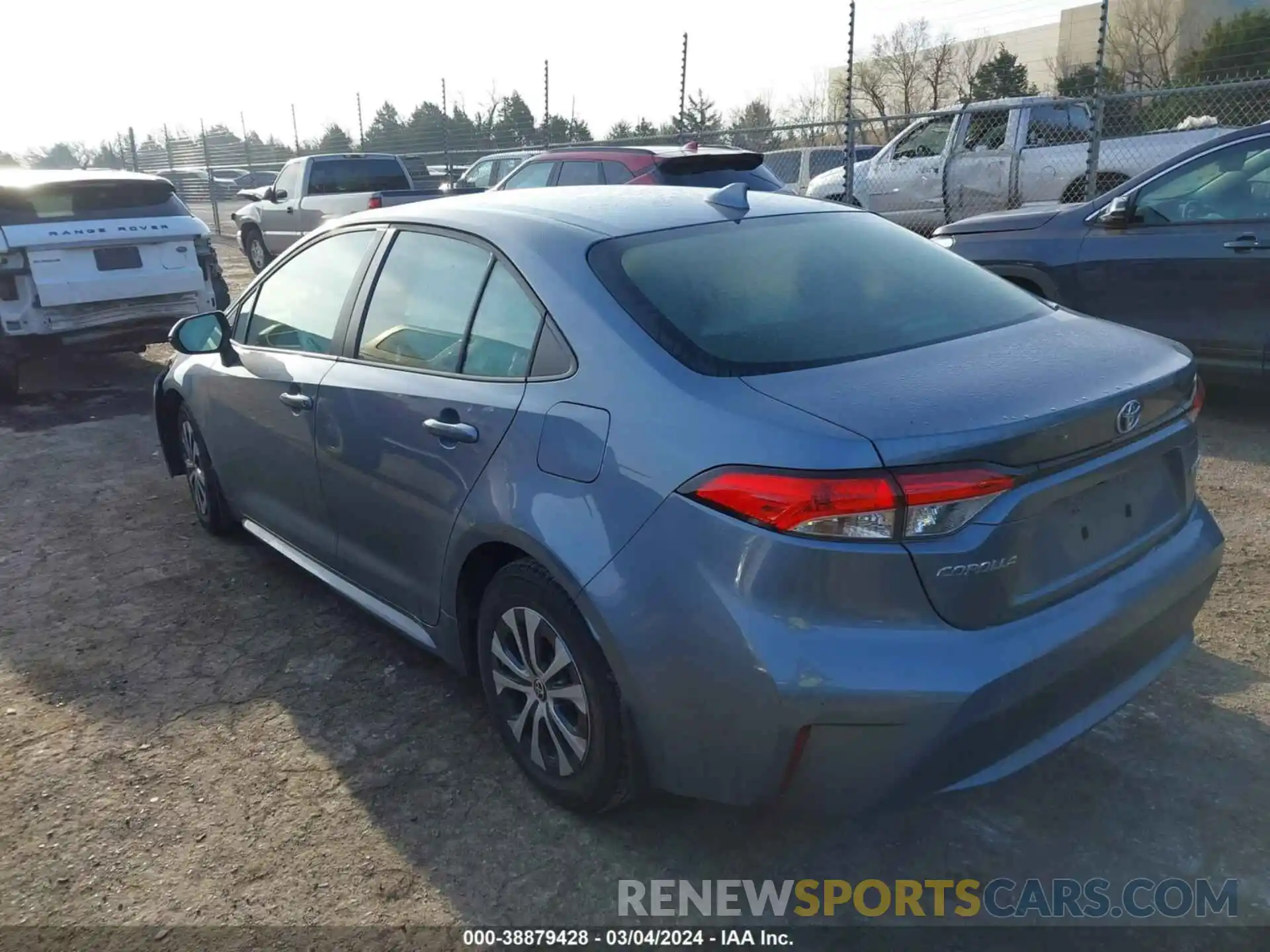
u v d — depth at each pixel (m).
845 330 2.77
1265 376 6.03
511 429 2.81
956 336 2.82
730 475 2.29
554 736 2.82
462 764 3.16
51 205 7.51
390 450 3.27
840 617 2.22
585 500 2.58
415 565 3.30
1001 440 2.22
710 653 2.32
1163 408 2.63
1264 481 5.29
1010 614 2.32
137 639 4.01
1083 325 3.01
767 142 17.50
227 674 3.73
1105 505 2.56
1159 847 2.73
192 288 8.02
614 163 9.58
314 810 2.96
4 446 6.79
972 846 2.77
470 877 2.69
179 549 4.91
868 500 2.16
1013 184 11.99
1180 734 3.18
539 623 2.78
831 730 2.23
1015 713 2.32
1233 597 4.03
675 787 2.56
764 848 2.78
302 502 3.93
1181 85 15.72
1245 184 5.98
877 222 3.54
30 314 7.34
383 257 3.59
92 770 3.16
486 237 3.16
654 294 2.76
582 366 2.70
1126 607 2.54
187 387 4.71
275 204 15.77
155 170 30.08
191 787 3.07
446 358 3.16
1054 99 11.34
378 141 22.70
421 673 3.71
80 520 5.34
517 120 20.34
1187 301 6.17
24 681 3.71
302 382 3.73
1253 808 2.85
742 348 2.62
